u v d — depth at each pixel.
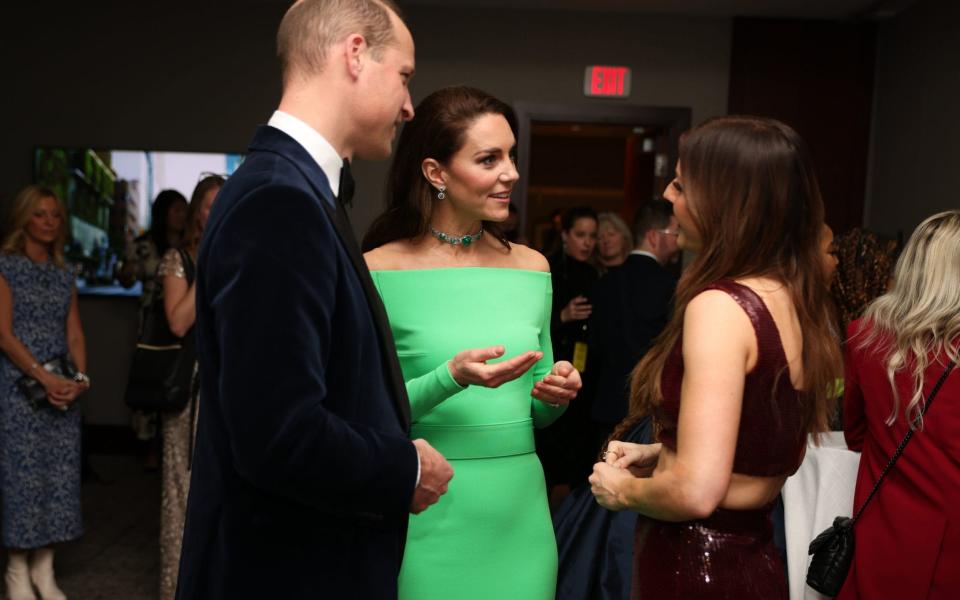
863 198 5.54
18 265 2.94
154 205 4.86
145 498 4.40
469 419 1.54
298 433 0.91
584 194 9.68
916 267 1.74
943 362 1.66
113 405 5.63
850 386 1.90
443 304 1.56
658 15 5.48
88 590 3.13
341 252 1.05
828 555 1.77
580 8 5.39
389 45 1.12
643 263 3.29
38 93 5.59
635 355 3.17
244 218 0.95
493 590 1.52
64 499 3.01
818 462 2.00
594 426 3.47
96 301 5.62
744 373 1.14
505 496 1.55
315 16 1.09
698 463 1.11
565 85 5.53
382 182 5.59
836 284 2.53
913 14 4.93
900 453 1.69
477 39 5.52
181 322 2.74
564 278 3.83
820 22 5.43
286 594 1.03
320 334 0.96
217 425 1.04
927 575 1.62
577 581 2.21
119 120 5.59
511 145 1.57
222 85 5.58
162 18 5.55
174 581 2.82
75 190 5.61
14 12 5.55
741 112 5.47
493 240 1.72
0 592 3.08
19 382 2.91
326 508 0.99
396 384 1.15
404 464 1.01
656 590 1.25
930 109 4.65
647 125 5.59
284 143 1.07
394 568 1.14
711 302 1.15
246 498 1.03
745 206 1.19
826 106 5.48
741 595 1.19
